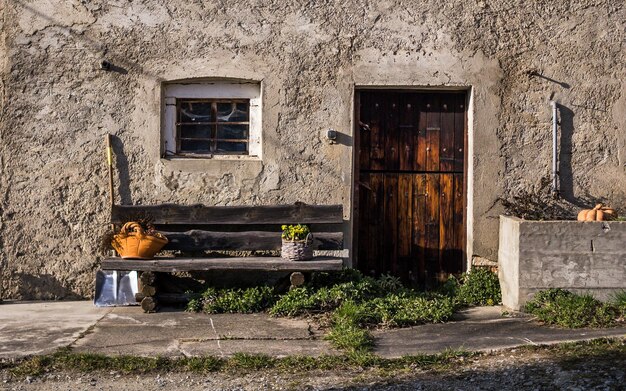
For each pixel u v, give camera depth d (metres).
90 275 8.86
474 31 8.97
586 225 8.01
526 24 9.01
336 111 8.92
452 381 5.99
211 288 8.34
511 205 8.80
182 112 9.11
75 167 8.85
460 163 9.21
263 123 8.91
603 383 5.78
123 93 8.85
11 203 8.82
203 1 8.84
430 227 9.22
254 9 8.87
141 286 8.16
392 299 8.15
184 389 5.91
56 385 6.02
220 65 8.86
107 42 8.84
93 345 6.85
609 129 9.06
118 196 8.87
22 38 8.81
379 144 9.18
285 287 8.42
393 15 8.92
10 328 7.45
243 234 8.62
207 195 8.90
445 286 8.95
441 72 8.94
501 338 7.07
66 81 8.83
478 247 8.96
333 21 8.91
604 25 9.05
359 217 9.20
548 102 9.02
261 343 6.96
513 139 9.00
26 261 8.84
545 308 7.79
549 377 5.98
